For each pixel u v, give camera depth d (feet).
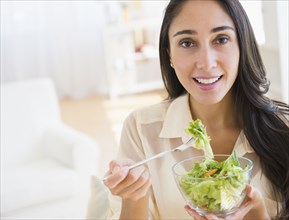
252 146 4.46
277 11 10.33
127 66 22.07
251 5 10.34
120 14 21.99
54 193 9.98
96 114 20.10
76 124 19.03
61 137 10.81
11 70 22.59
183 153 4.74
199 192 3.42
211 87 4.00
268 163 4.44
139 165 3.92
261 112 4.46
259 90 4.40
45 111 11.44
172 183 4.71
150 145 4.84
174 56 4.08
